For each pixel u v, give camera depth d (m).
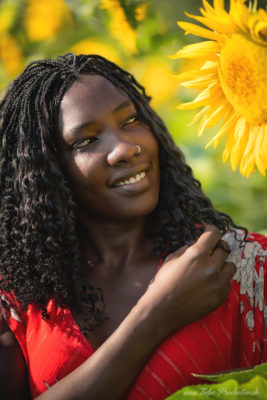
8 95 1.73
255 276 1.58
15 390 1.63
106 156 1.53
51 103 1.59
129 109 1.57
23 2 3.10
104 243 1.67
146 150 1.57
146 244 1.67
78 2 2.88
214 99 1.57
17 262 1.69
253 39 1.44
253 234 1.71
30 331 1.64
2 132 1.72
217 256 1.50
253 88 1.45
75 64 1.61
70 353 1.55
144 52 2.72
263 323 1.56
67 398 1.42
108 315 1.60
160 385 1.46
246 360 1.55
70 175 1.60
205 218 1.68
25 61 3.12
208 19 1.46
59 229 1.63
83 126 1.54
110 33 2.63
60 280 1.63
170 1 2.94
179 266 1.48
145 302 1.46
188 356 1.47
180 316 1.46
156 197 1.59
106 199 1.56
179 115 3.23
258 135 1.49
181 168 1.72
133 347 1.43
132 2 2.35
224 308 1.54
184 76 1.58
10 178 1.72
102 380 1.42
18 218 1.70
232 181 3.26
